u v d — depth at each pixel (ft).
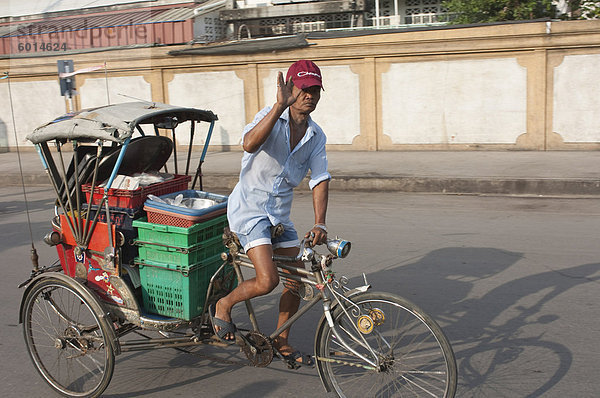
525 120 36.68
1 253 20.10
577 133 35.99
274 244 10.45
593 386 10.10
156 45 44.52
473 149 37.99
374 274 16.42
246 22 53.62
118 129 9.61
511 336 12.20
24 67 47.01
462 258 17.49
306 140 9.66
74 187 10.77
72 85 36.19
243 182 9.80
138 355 12.14
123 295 10.31
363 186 29.35
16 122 48.19
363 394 9.68
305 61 9.11
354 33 38.58
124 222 10.32
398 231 20.98
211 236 10.38
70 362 11.50
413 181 28.43
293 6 51.75
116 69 44.83
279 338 10.42
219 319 10.06
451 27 36.40
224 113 42.98
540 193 26.43
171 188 11.19
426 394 9.32
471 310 13.65
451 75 37.45
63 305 11.59
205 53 42.04
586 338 11.94
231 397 10.34
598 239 18.79
